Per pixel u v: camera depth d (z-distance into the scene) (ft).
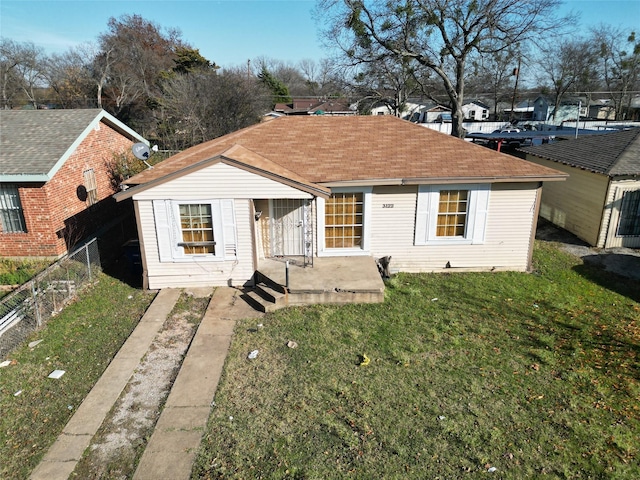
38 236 45.62
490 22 96.63
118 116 156.04
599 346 30.91
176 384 26.45
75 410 24.27
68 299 37.63
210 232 39.29
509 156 43.98
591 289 40.88
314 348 30.37
